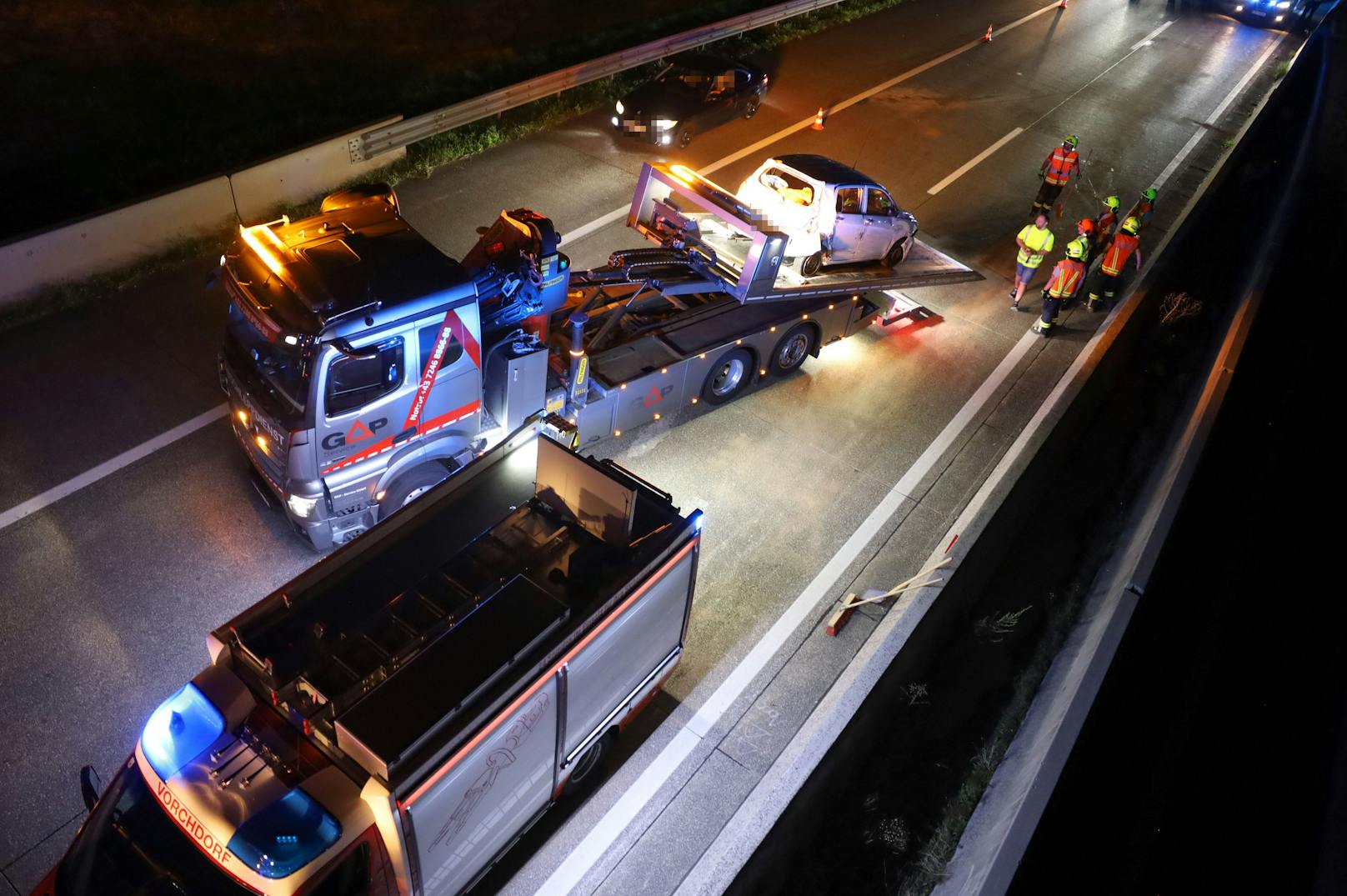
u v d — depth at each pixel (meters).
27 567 8.44
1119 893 6.54
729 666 8.37
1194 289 15.67
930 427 11.71
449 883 5.84
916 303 14.16
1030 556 9.78
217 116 16.17
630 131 17.03
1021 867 6.17
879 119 20.23
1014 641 8.78
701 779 7.39
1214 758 7.83
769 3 25.50
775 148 18.20
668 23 22.84
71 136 14.84
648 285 10.19
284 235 7.98
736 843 6.73
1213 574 9.62
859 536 9.94
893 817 7.16
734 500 10.17
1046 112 22.05
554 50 20.48
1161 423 12.41
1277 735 8.25
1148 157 20.59
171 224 12.53
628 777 7.35
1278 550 10.42
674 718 7.85
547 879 6.61
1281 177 20.19
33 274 11.31
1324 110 25.27
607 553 6.49
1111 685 7.68
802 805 7.09
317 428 7.43
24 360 10.69
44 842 6.56
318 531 8.16
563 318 10.09
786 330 11.52
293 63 18.39
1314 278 16.44
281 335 7.11
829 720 7.64
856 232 12.83
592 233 14.48
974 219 17.08
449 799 5.21
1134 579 8.40
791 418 11.52
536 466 7.34
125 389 10.49
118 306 11.68
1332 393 13.70
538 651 5.53
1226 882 6.99
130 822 5.00
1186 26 30.44
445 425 8.45
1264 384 13.10
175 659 7.86
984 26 27.30
